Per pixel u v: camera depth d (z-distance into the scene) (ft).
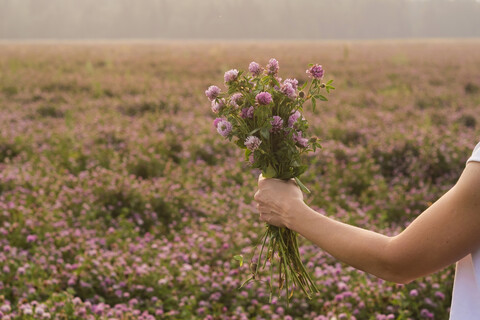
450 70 84.23
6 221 17.90
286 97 5.54
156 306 13.34
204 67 90.89
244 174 24.94
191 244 16.88
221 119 5.66
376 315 12.53
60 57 116.37
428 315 12.64
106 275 14.32
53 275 14.40
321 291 13.83
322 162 26.76
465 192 3.94
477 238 3.99
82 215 19.06
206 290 13.99
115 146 30.19
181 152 29.17
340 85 63.62
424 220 4.16
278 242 5.91
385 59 112.37
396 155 28.14
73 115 40.57
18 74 71.15
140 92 57.00
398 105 48.34
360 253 4.47
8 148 29.40
